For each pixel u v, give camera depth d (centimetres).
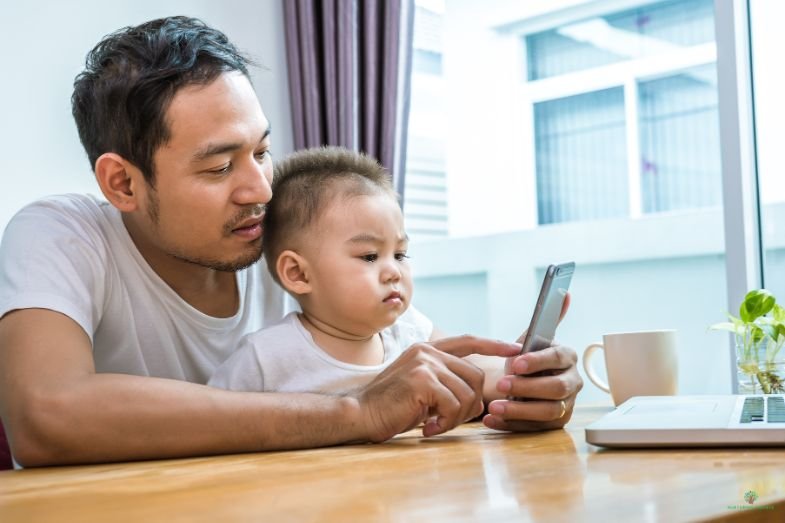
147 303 122
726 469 65
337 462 78
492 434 103
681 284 267
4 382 94
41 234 110
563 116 332
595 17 322
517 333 287
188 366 127
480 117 338
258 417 89
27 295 100
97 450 87
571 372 106
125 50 109
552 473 66
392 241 114
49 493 68
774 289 197
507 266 288
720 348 262
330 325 115
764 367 133
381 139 233
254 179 107
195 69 104
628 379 132
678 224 265
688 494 54
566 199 334
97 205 124
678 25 306
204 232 108
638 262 273
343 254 112
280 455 85
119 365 123
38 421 88
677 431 77
